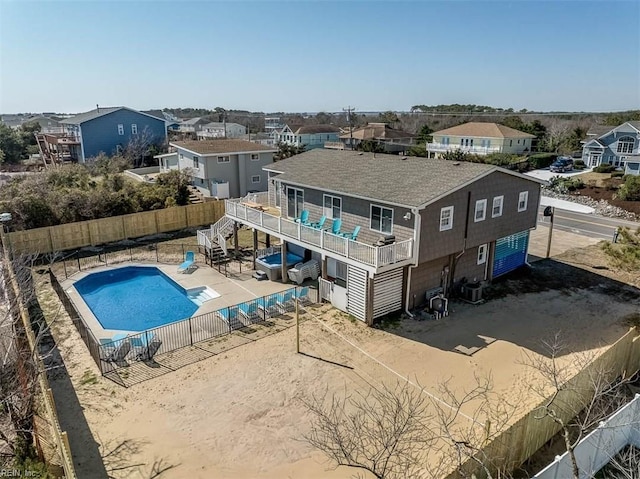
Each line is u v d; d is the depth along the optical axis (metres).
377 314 20.53
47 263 28.69
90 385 15.73
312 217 25.56
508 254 25.86
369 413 14.02
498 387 15.56
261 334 19.41
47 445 12.88
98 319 21.55
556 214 42.09
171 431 13.46
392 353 17.88
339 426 13.15
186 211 36.56
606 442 11.36
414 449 11.87
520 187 24.59
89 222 32.06
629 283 24.94
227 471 11.98
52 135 65.88
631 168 53.78
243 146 45.91
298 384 15.80
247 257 29.84
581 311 21.53
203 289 24.70
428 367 16.88
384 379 16.12
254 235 27.27
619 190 44.84
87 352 18.00
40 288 24.81
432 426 13.43
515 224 25.06
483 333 19.48
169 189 40.12
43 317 21.30
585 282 25.11
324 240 21.77
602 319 20.69
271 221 25.22
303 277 25.28
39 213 32.31
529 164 64.38
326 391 15.38
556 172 60.81
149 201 37.84
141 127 64.38
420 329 19.84
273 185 30.16
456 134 73.56
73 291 24.72
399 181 22.31
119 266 28.23
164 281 26.64
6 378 13.57
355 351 18.03
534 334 19.36
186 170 44.22
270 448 12.77
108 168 53.03
